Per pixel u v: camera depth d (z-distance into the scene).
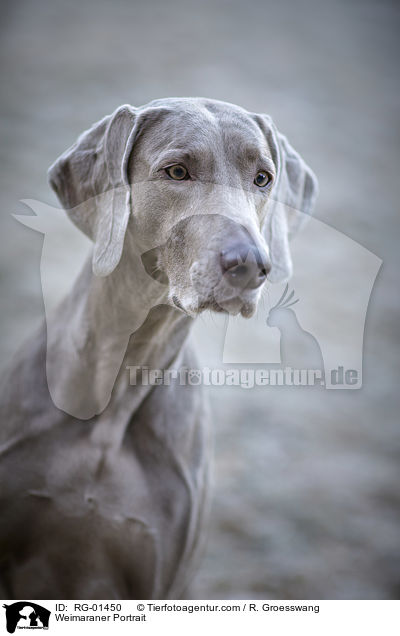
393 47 17.67
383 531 4.95
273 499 5.12
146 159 2.64
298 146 12.23
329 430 6.00
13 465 2.89
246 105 13.10
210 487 3.24
